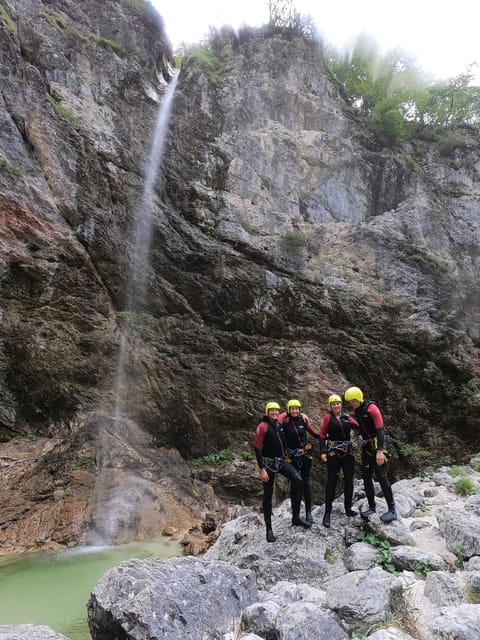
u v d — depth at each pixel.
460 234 19.69
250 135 18.23
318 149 19.16
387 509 6.31
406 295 16.73
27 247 12.24
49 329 11.88
